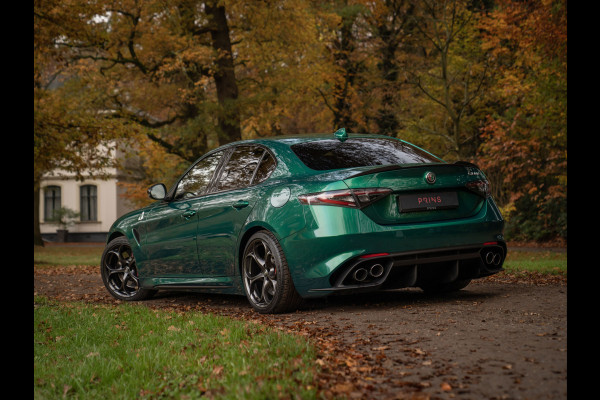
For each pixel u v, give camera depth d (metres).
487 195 5.30
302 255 4.99
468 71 17.70
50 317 5.48
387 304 5.48
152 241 6.82
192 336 4.20
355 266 4.82
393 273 4.96
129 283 7.39
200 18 18.39
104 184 40.38
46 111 16.58
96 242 40.28
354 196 4.83
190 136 17.83
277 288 5.19
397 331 4.18
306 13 18.28
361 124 23.30
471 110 21.00
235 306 6.08
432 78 19.58
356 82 23.12
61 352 4.13
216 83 18.72
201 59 17.80
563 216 20.06
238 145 6.14
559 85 14.77
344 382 2.95
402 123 21.12
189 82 19.20
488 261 5.27
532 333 3.85
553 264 9.75
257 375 3.03
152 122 22.61
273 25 17.92
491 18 17.77
